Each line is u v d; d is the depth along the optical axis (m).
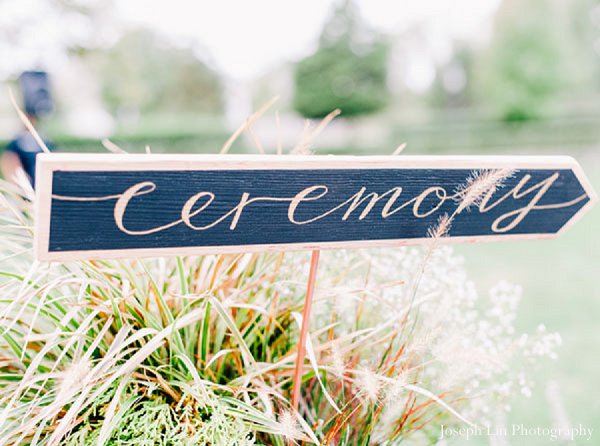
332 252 1.47
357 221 1.03
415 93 27.36
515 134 15.06
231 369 1.26
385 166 1.00
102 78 22.55
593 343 2.95
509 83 16.09
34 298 1.21
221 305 1.05
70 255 0.84
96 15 13.22
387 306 1.36
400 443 1.29
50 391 1.02
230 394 1.16
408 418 1.29
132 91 23.66
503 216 1.15
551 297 3.77
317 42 20.89
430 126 16.30
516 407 2.29
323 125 1.24
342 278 1.42
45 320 1.25
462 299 1.50
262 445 1.09
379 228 1.05
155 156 0.85
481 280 4.21
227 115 27.86
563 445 1.85
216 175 0.89
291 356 1.16
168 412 1.00
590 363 2.71
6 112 12.61
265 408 1.06
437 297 1.40
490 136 14.94
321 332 1.29
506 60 16.16
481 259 4.92
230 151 13.38
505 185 1.12
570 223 1.23
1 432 0.94
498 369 1.28
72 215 0.82
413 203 1.06
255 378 1.17
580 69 17.02
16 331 1.16
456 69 27.42
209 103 27.78
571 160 1.15
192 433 1.00
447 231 1.12
